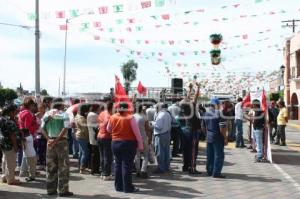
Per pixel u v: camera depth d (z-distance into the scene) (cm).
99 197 891
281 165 1321
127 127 930
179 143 1498
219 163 1108
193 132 1161
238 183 1042
